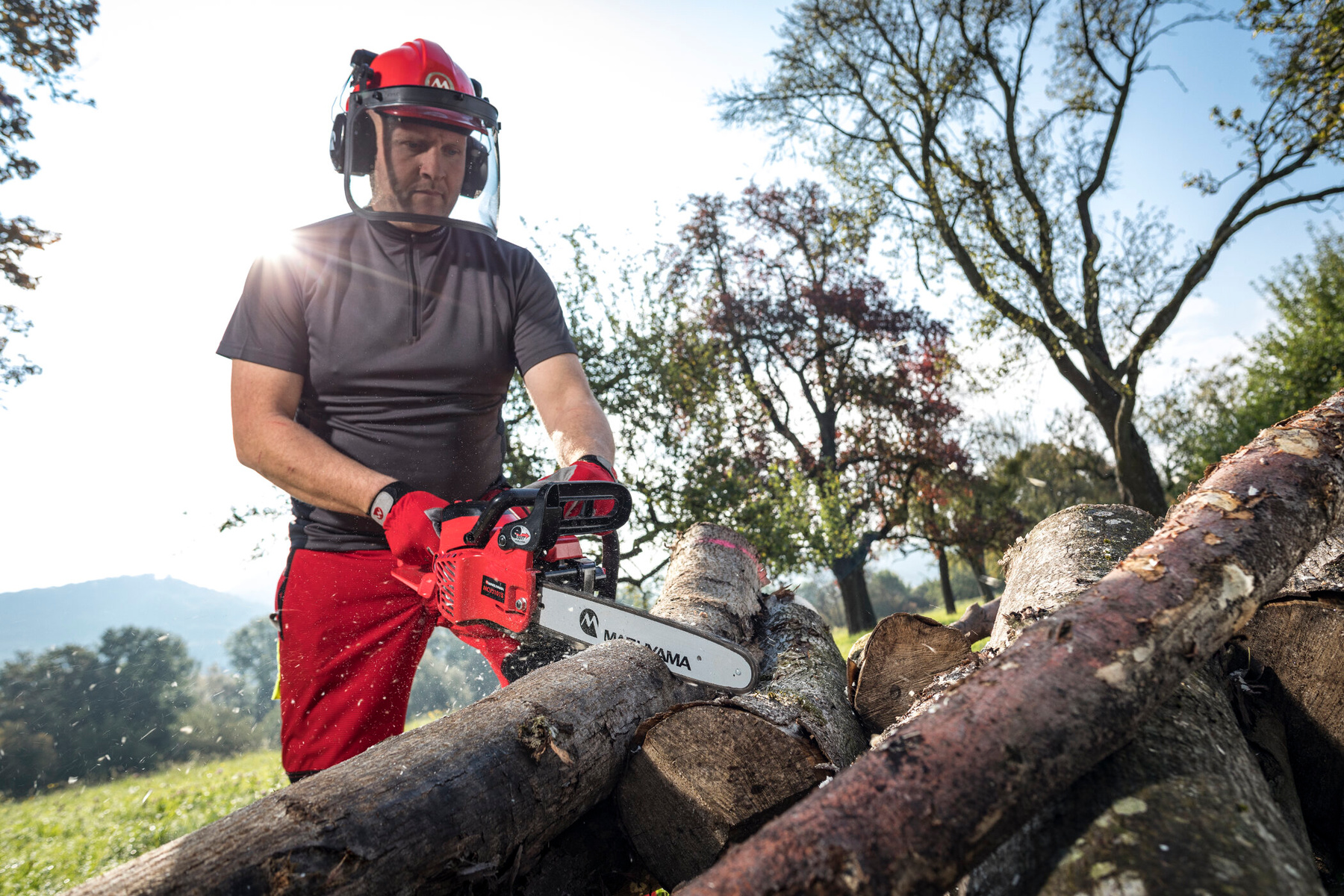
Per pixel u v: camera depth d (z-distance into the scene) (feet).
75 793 13.87
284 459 6.04
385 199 6.59
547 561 5.24
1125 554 6.14
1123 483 42.52
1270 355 73.61
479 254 7.07
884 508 64.44
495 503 5.21
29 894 9.25
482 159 7.02
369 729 6.45
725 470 30.42
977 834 2.71
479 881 3.85
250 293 6.36
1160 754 3.33
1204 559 3.65
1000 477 66.03
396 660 6.53
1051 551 6.61
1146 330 40.55
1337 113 33.12
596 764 4.40
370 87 6.35
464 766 3.84
